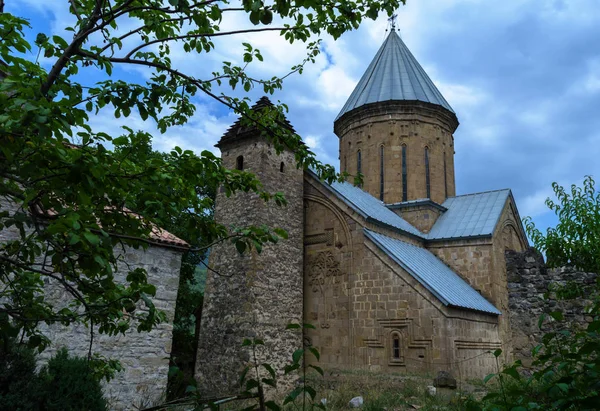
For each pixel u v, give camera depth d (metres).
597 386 3.02
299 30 4.93
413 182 25.27
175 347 24.30
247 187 5.64
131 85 4.02
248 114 5.52
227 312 17.62
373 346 16.84
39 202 4.20
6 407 6.88
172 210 4.85
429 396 12.45
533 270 21.36
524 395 3.44
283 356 17.53
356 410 11.63
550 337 3.59
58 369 7.88
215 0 4.18
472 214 23.84
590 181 12.34
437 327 15.49
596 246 11.73
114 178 4.20
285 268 18.66
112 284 4.36
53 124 3.27
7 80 3.34
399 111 26.17
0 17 4.03
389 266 17.28
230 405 13.89
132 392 11.82
